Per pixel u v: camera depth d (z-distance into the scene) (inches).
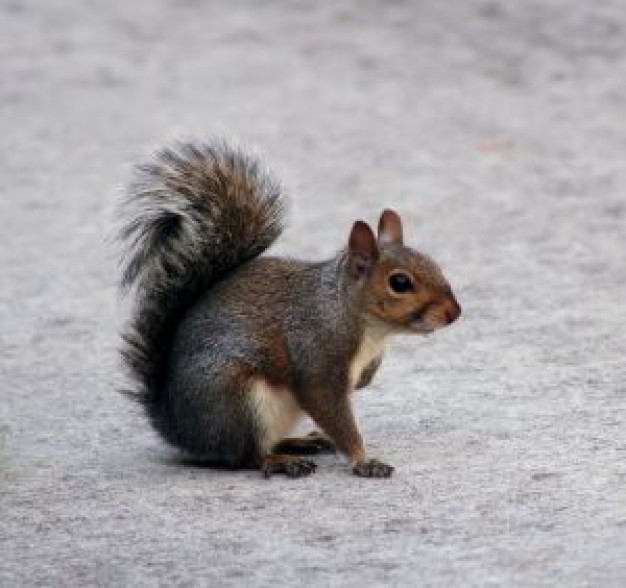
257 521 392.2
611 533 365.1
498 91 969.5
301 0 1230.9
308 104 977.5
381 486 414.6
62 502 415.2
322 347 430.3
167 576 357.7
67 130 960.9
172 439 448.8
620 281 629.3
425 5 1165.7
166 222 452.1
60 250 734.5
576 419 461.4
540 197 767.1
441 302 426.6
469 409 481.7
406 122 924.6
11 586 357.7
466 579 343.3
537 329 570.3
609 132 870.4
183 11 1243.2
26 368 560.4
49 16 1248.8
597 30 1061.8
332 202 782.5
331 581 347.9
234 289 442.0
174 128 938.7
